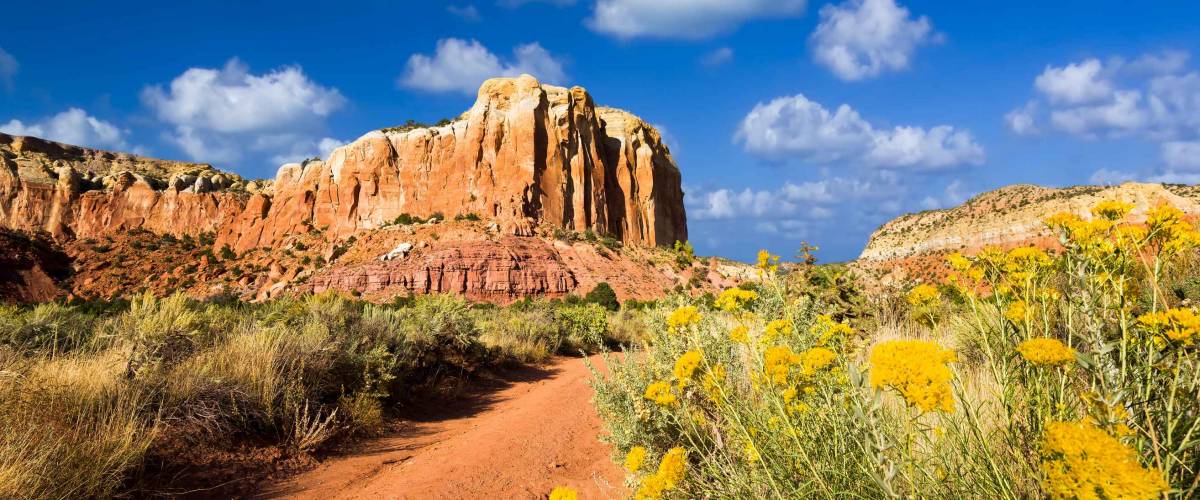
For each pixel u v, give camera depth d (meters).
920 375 1.24
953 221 92.81
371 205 95.69
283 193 104.44
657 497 2.23
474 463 5.39
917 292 2.51
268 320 9.37
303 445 5.70
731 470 2.45
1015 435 1.74
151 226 115.44
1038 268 2.06
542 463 5.38
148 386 5.28
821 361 1.90
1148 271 1.70
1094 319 1.75
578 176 98.62
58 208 109.62
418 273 71.94
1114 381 1.67
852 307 5.39
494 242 78.62
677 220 128.75
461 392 9.76
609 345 19.09
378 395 7.26
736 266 88.19
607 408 4.91
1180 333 1.47
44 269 93.31
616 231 110.38
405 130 108.56
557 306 22.75
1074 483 0.98
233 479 4.76
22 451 3.61
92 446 4.02
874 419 1.51
